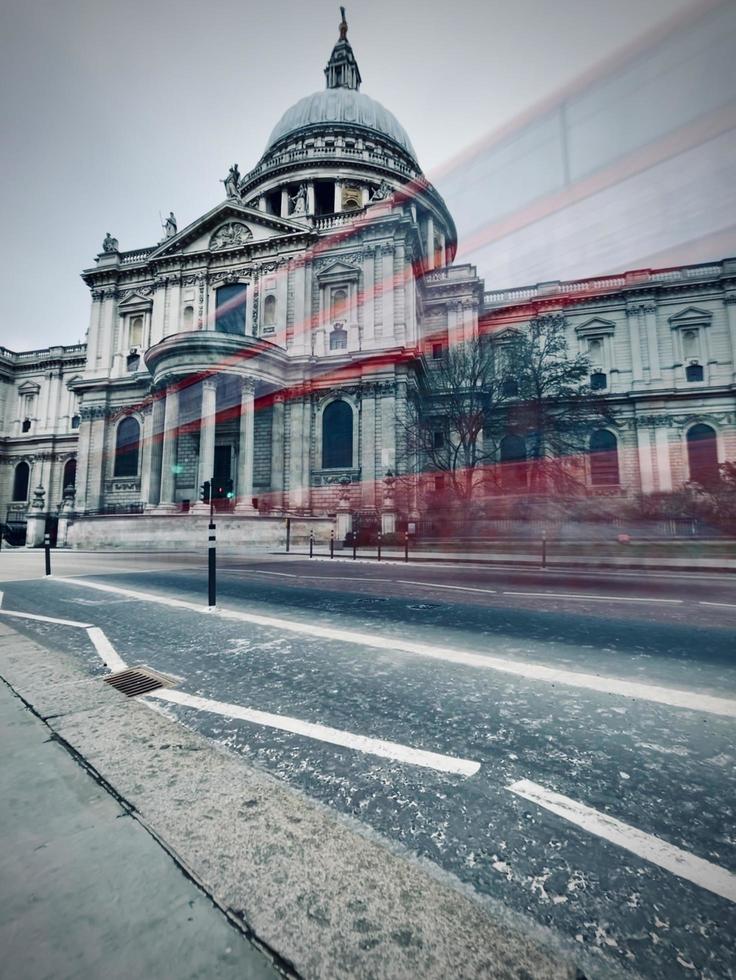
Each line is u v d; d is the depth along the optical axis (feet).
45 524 105.70
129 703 10.34
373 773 7.65
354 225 106.42
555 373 90.02
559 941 4.37
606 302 130.72
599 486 123.44
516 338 105.60
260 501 99.19
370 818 6.38
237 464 104.68
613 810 6.60
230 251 113.19
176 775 7.14
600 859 5.57
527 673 12.87
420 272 119.44
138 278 123.95
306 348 104.78
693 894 4.98
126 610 22.31
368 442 97.50
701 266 124.98
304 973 3.94
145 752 7.91
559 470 86.12
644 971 4.07
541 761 8.06
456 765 7.91
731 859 5.55
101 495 116.78
